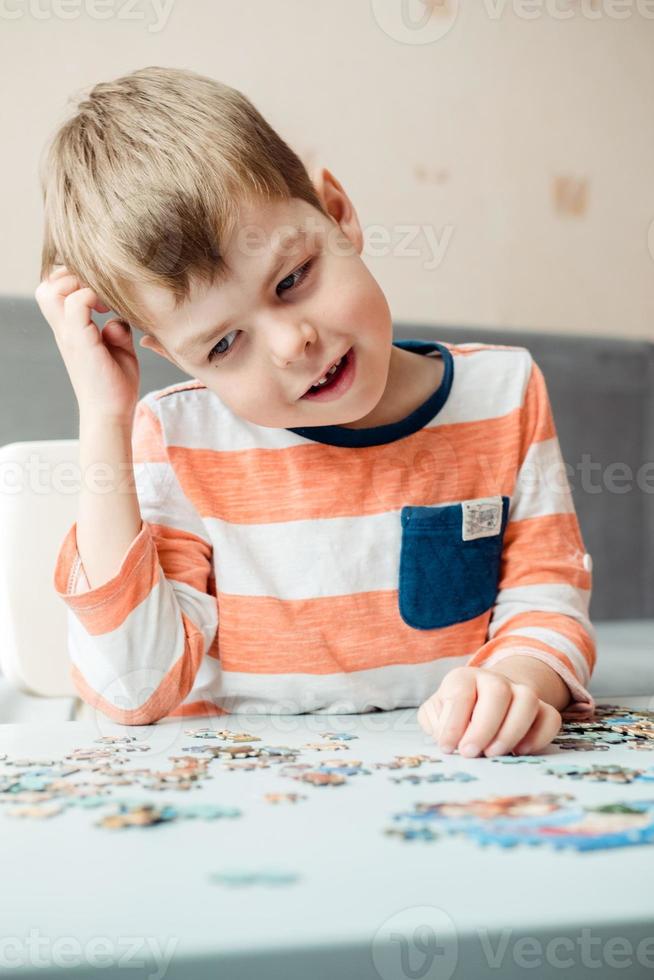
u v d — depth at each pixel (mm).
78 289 960
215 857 411
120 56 2035
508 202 2396
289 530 986
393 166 2301
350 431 996
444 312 2346
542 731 651
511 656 848
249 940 327
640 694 1256
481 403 1048
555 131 2424
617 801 488
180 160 826
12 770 586
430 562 980
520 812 469
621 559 2275
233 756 630
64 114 998
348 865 396
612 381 2312
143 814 479
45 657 1194
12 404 1820
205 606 958
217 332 824
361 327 851
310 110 2227
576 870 385
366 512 988
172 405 1024
